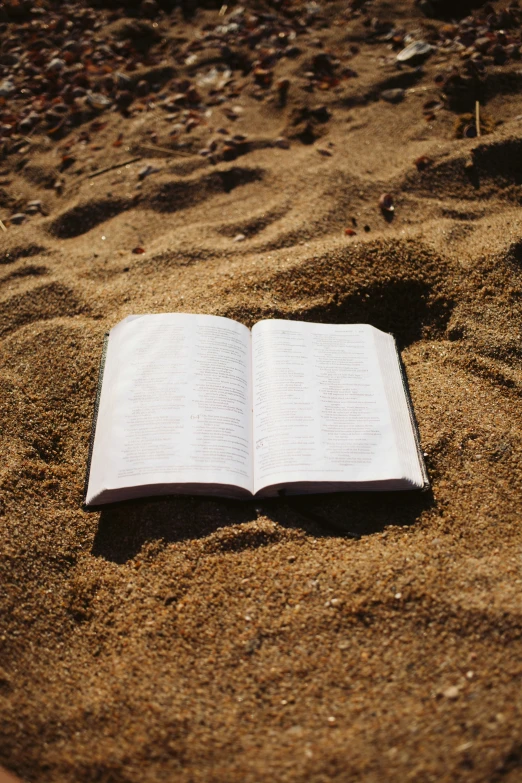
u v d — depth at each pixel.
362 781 0.46
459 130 0.98
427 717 0.48
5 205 0.98
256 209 0.91
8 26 1.29
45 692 0.53
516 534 0.59
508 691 0.49
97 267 0.85
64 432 0.69
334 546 0.59
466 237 0.83
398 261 0.78
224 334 0.69
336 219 0.87
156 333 0.68
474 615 0.53
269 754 0.48
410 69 1.09
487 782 0.45
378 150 0.97
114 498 0.60
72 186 0.99
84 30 1.27
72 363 0.73
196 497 0.61
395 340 0.72
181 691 0.52
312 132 1.03
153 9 1.29
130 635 0.55
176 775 0.48
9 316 0.80
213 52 1.19
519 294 0.76
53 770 0.49
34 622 0.56
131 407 0.63
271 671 0.52
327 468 0.60
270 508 0.62
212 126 1.06
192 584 0.57
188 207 0.94
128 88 1.14
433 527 0.60
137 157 1.02
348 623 0.54
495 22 1.15
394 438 0.63
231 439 0.62
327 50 1.17
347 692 0.51
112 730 0.50
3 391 0.71
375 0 1.25
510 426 0.66
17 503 0.62
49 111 1.11
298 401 0.64
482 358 0.72
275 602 0.56
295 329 0.70
